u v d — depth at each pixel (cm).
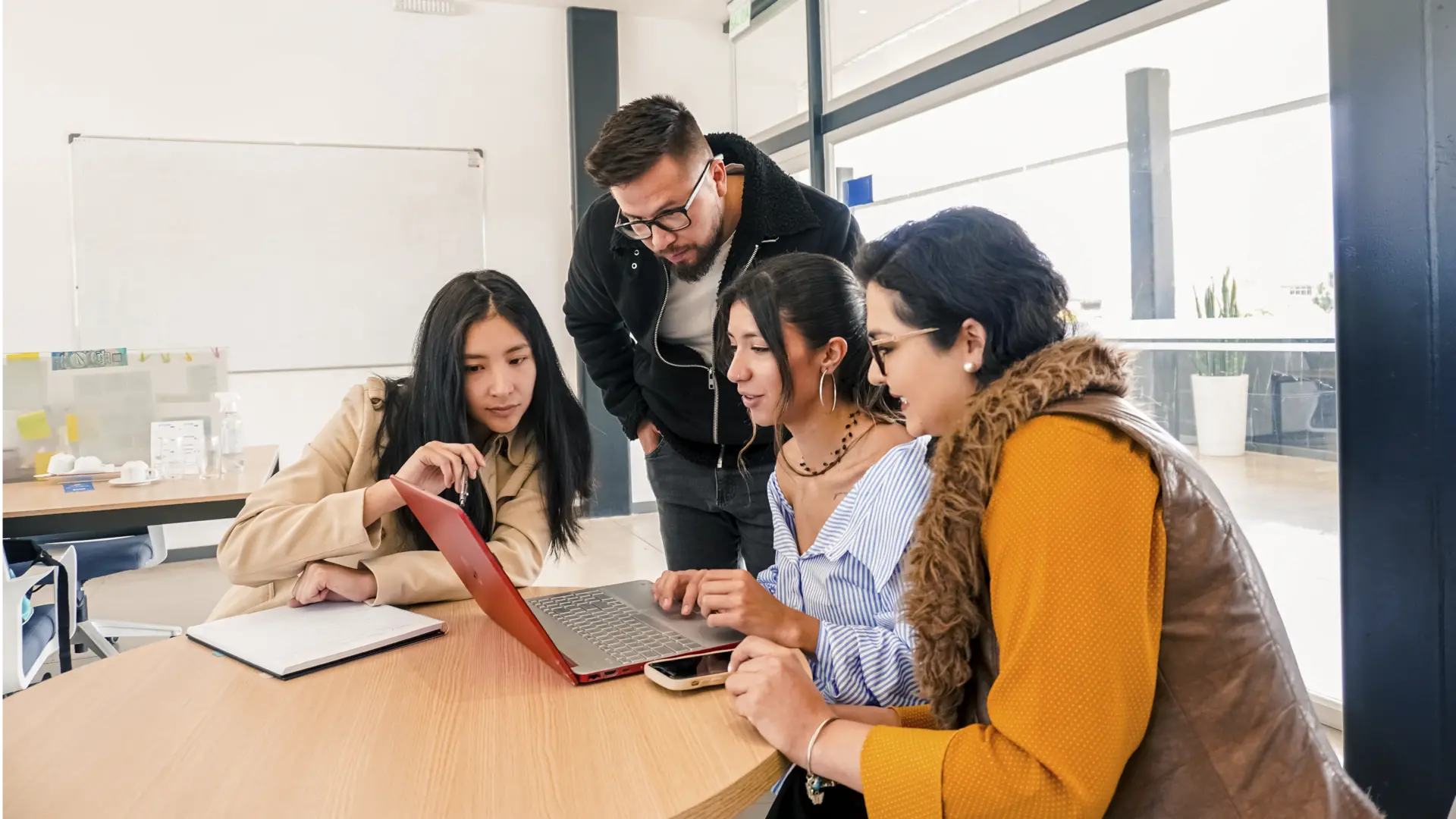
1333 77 194
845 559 127
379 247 534
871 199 428
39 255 475
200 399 328
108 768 89
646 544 509
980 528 87
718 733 95
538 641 109
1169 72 287
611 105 567
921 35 379
